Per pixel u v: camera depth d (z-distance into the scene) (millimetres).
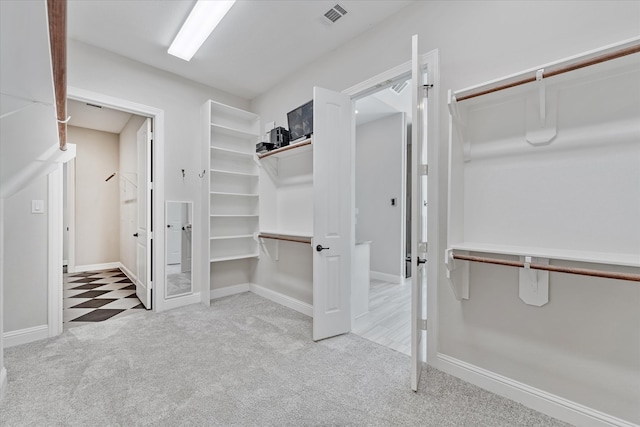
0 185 1562
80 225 5508
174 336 2607
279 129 3336
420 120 1976
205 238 3469
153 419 1567
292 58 3084
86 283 4609
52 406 1660
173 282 3393
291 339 2568
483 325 1874
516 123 1739
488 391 1831
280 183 3709
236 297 3809
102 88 2900
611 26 1437
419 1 2213
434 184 2092
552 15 1605
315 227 2541
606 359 1455
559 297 1587
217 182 3766
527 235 1701
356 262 3205
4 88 940
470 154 1921
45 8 555
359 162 5215
